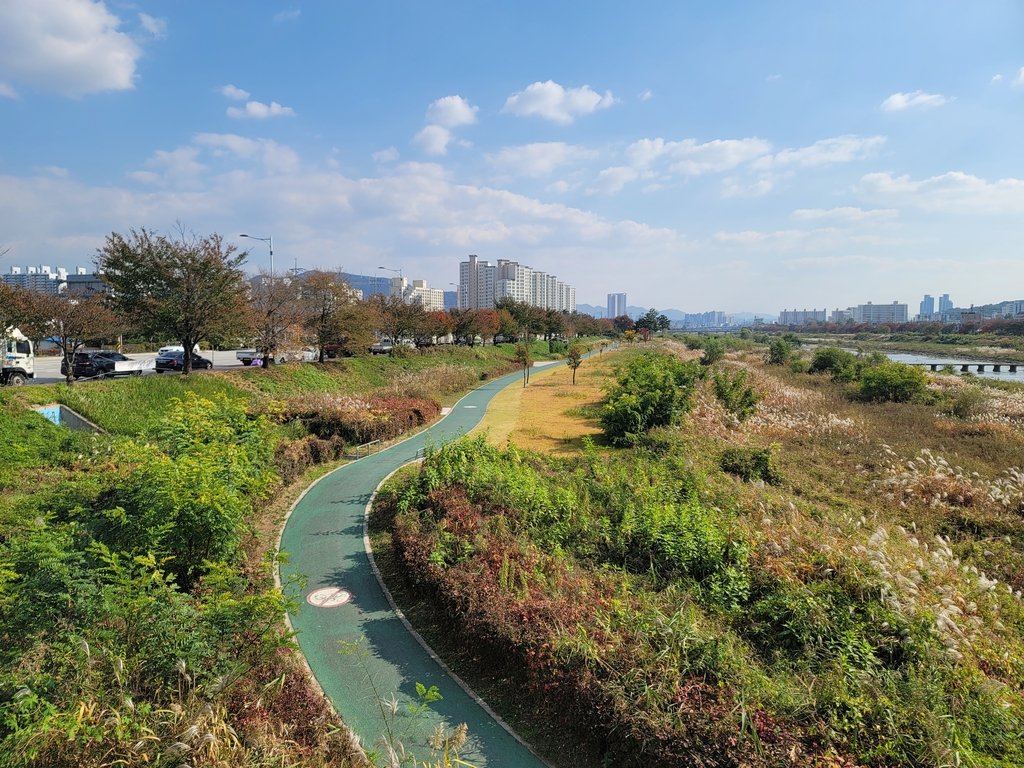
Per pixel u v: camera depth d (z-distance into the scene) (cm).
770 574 928
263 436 1566
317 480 1600
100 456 1486
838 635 766
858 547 1006
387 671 768
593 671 646
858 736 562
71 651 610
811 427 2228
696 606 838
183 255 2238
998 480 1534
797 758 519
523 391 3556
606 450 1916
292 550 1145
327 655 802
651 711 580
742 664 667
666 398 2066
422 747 630
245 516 1167
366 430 1997
